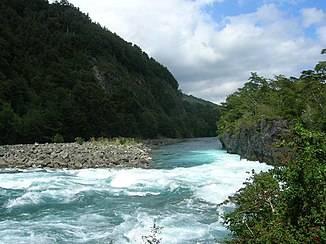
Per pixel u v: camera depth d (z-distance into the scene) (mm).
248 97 57438
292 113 36969
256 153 35656
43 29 108125
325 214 5926
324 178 6008
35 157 35875
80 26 132125
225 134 54250
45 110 66375
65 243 12367
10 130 56719
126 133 86812
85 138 71312
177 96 158750
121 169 30625
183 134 123688
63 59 98562
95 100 78500
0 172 28797
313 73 42250
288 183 6820
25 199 18812
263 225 7129
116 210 16719
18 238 12883
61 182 23812
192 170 28266
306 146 6414
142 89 126125
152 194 19922
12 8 107062
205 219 14859
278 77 56438
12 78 74625
